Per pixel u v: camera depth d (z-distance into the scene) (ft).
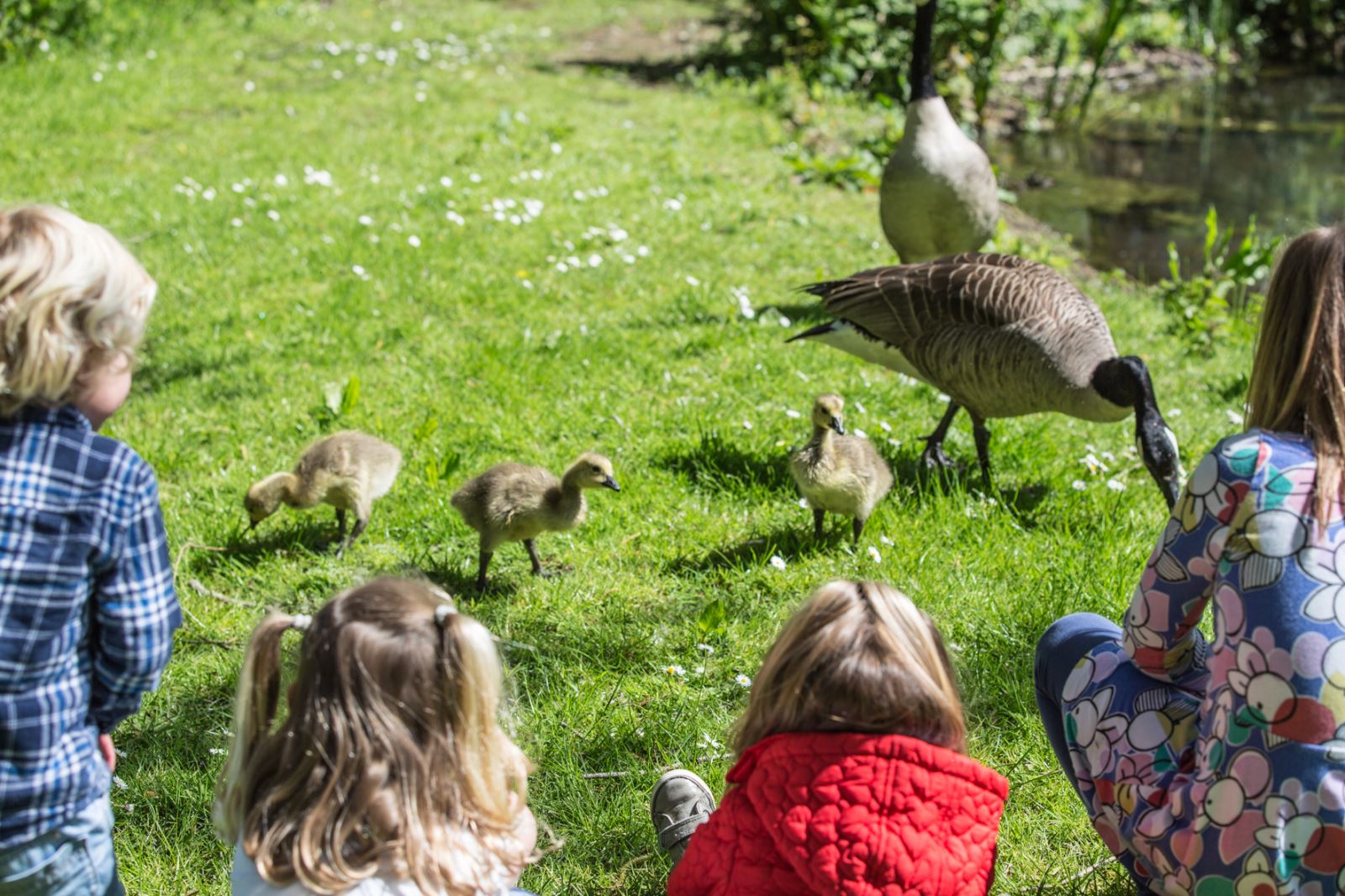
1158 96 64.69
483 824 9.05
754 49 61.93
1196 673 10.09
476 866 8.90
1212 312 30.94
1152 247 41.19
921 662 9.19
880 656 9.04
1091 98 63.72
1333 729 8.27
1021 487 21.11
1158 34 72.02
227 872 11.88
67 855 8.76
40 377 8.05
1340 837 8.30
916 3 56.80
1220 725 8.72
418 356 25.62
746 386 24.45
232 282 29.99
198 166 40.42
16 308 7.95
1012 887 11.64
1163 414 24.54
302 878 8.36
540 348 25.96
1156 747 9.66
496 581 17.53
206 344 26.17
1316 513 8.29
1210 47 72.43
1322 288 8.54
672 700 14.46
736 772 9.54
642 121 50.06
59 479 8.26
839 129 50.55
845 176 43.34
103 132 44.34
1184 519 8.90
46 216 8.27
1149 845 9.37
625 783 13.09
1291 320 8.72
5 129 43.57
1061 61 62.90
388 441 21.31
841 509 17.95
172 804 12.78
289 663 15.37
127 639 8.55
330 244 32.35
